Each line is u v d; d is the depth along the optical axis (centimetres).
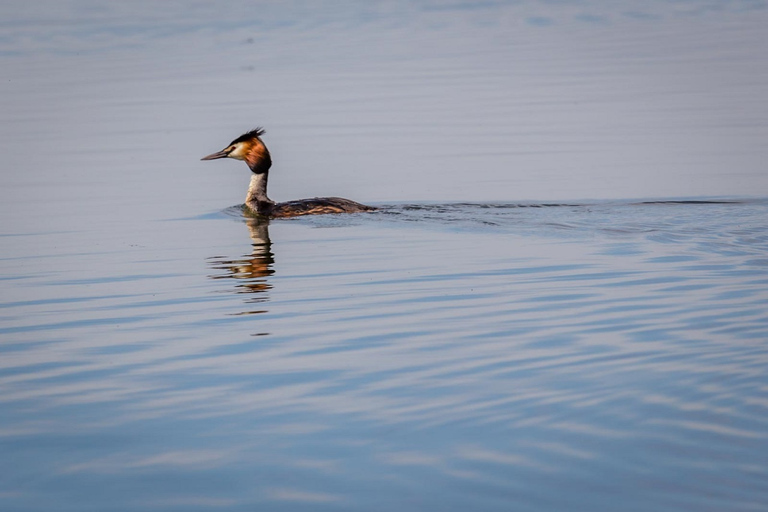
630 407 2077
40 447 2041
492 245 3869
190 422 2139
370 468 1877
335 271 3544
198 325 2891
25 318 3031
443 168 5653
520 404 2133
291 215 4675
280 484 1838
